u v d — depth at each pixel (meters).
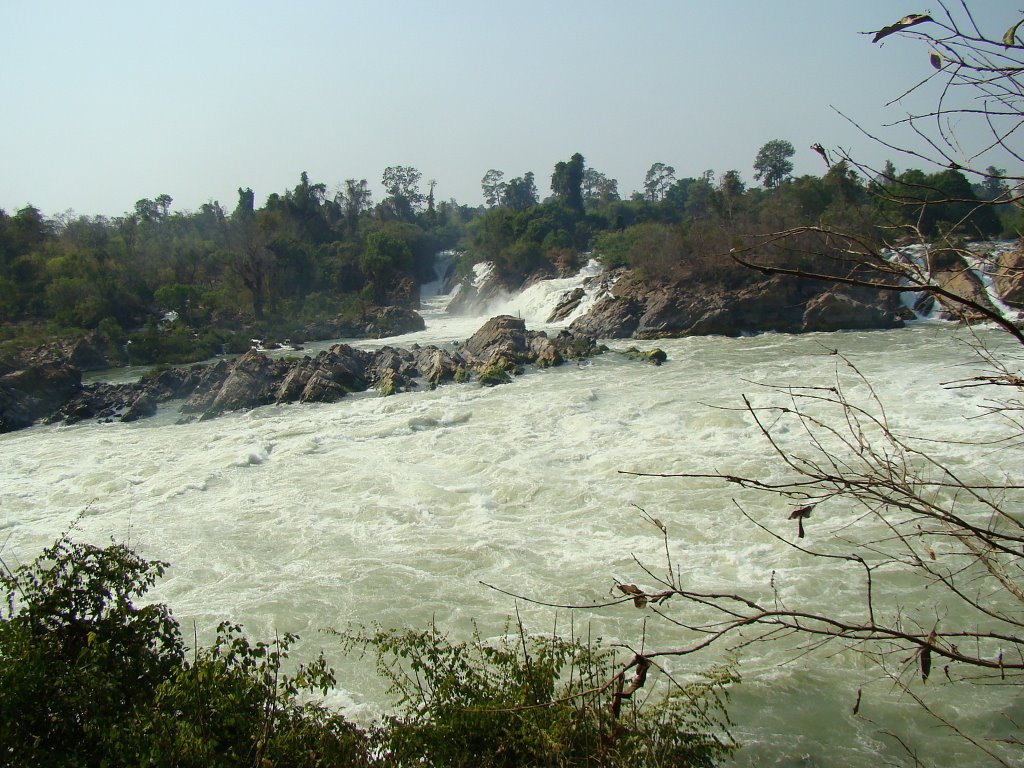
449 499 20.41
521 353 40.25
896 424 22.88
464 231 115.62
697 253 52.28
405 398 33.16
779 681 11.73
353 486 21.98
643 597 4.16
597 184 145.50
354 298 70.69
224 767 7.37
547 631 13.59
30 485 23.69
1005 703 10.86
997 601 13.08
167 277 73.75
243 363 37.31
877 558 15.04
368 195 109.19
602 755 7.38
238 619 14.66
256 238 70.12
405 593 15.43
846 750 10.31
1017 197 3.69
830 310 45.78
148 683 8.56
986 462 18.78
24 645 7.83
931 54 3.64
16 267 65.62
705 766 8.22
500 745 7.82
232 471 23.97
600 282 63.88
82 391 38.09
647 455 22.42
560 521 18.55
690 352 41.31
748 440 22.91
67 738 7.64
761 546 16.22
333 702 11.83
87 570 9.03
